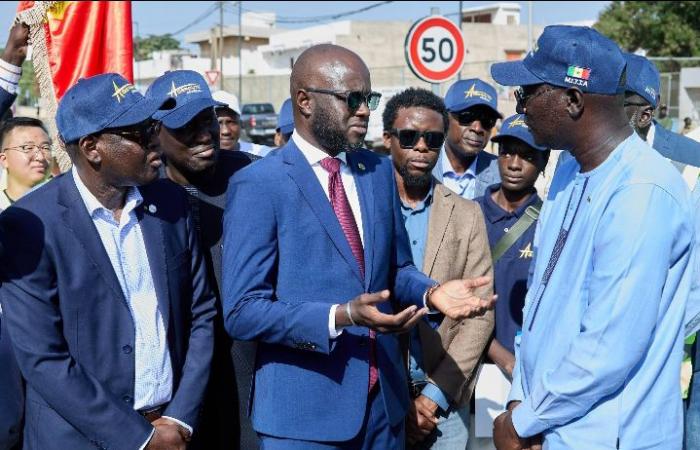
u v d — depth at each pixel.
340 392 2.75
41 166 4.50
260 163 2.83
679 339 2.44
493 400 3.84
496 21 53.94
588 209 2.48
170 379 2.93
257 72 50.72
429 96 3.64
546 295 2.59
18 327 2.68
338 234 2.78
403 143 3.58
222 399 3.35
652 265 2.29
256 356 2.92
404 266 3.11
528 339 2.66
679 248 2.36
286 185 2.77
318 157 2.85
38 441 2.77
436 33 6.91
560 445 2.49
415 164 3.57
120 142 2.73
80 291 2.73
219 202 3.52
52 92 4.34
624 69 2.46
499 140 4.09
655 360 2.41
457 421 3.60
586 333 2.36
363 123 2.80
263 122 29.98
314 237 2.76
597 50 2.44
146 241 2.90
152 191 2.99
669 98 18.77
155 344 2.88
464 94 4.95
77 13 5.00
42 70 4.25
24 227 2.69
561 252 2.57
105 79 2.79
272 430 2.76
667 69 22.44
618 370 2.32
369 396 2.83
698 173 3.53
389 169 3.10
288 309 2.64
